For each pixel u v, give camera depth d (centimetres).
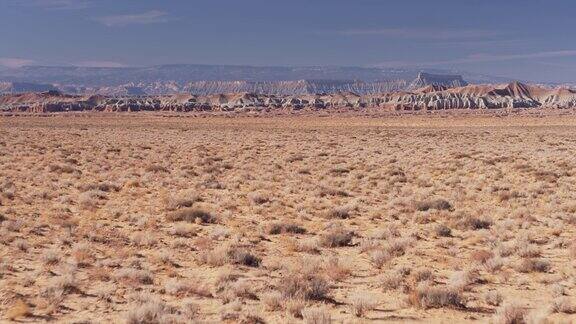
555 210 2691
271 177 4066
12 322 1181
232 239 2086
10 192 2988
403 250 1930
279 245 2047
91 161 5138
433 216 2573
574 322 1206
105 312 1266
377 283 1538
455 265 1722
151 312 1204
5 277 1534
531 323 1173
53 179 3769
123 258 1789
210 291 1459
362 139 8706
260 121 18312
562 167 4625
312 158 5622
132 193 3278
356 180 3934
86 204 2795
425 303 1333
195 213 2503
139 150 6406
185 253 1880
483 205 2936
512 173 4328
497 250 1872
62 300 1338
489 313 1291
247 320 1211
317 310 1223
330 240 2052
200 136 9450
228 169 4734
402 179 3953
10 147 6184
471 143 7838
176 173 4300
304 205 2883
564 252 1912
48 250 1819
